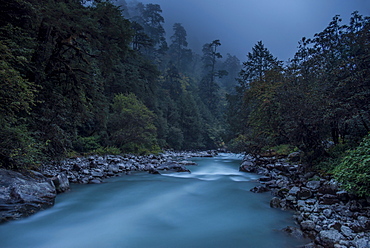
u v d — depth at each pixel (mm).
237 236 4441
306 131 8367
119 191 8203
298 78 10391
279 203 6422
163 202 6926
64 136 11445
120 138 21000
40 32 10102
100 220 5336
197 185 9398
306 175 8062
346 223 4250
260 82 13539
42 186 6383
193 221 5328
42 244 4039
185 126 45156
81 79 12133
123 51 13578
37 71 9930
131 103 23297
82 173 10562
